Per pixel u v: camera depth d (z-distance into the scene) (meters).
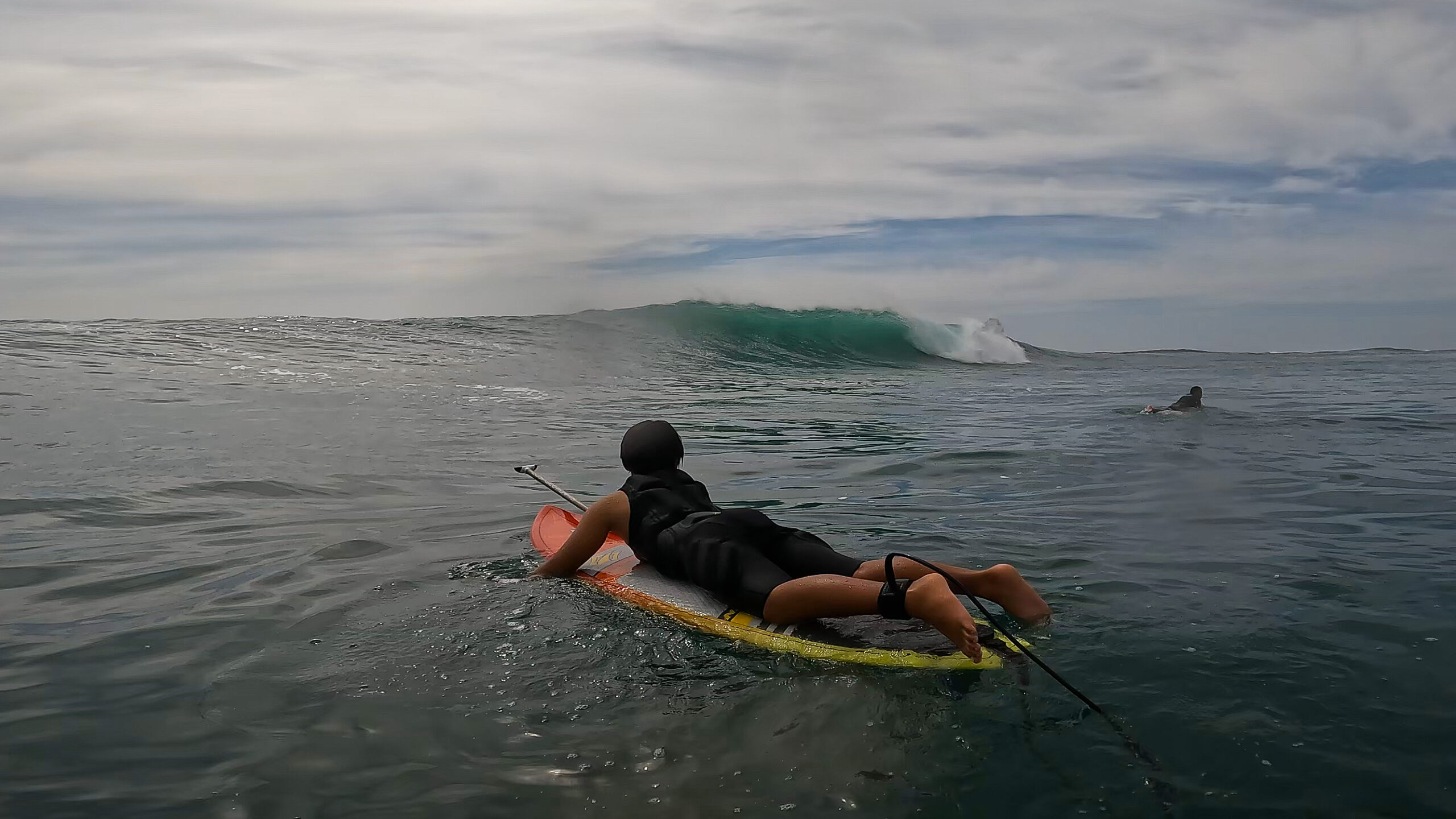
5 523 4.90
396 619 3.35
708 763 2.24
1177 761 2.20
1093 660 2.83
